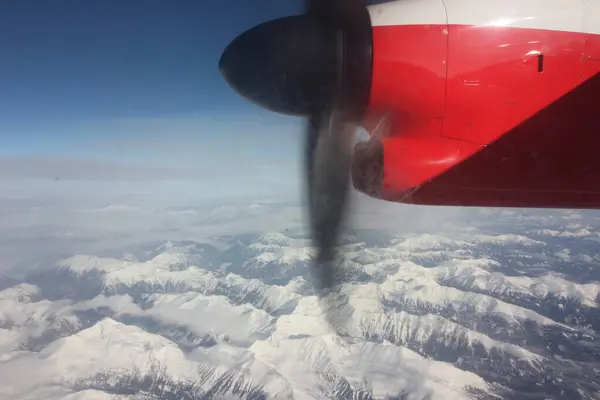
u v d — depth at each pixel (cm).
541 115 395
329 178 432
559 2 399
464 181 404
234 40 425
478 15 396
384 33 393
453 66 392
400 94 396
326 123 421
